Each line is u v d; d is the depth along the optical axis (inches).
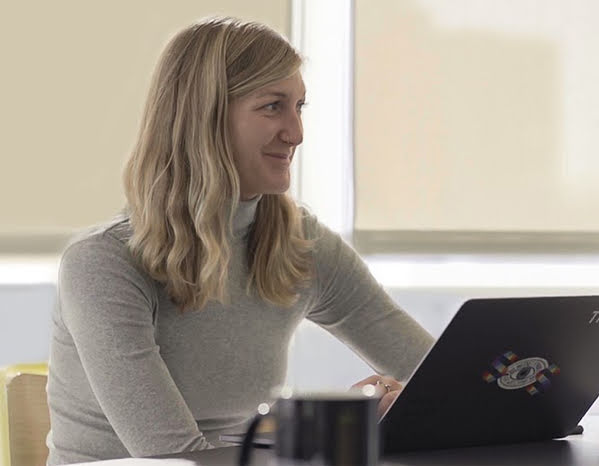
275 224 99.5
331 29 171.5
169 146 95.5
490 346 71.1
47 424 108.2
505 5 175.2
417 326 109.0
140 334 88.4
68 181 164.4
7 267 163.2
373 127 172.1
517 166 175.3
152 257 92.4
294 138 96.9
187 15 165.9
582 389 79.8
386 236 171.9
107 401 86.5
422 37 173.3
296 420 52.4
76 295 89.5
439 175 173.5
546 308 71.5
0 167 163.0
